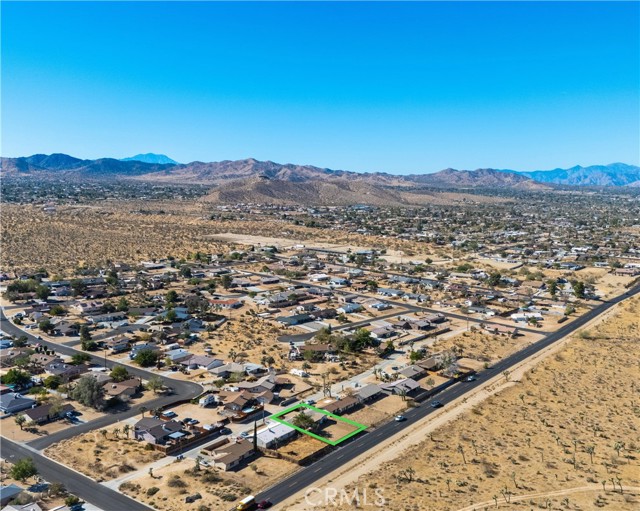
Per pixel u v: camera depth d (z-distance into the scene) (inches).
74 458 3887.8
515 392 5216.5
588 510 3228.3
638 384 5354.3
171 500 3378.4
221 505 3331.7
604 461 3858.3
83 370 5580.7
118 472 3718.0
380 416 4717.0
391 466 3811.5
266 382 5280.5
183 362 5831.7
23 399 4739.2
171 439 4170.8
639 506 3272.6
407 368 5723.4
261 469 3796.8
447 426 4478.3
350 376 5664.4
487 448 4072.3
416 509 3238.2
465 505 3282.5
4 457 3887.8
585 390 5226.4
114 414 4648.1
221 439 4232.3
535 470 3737.7
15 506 3253.0
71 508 3284.9
